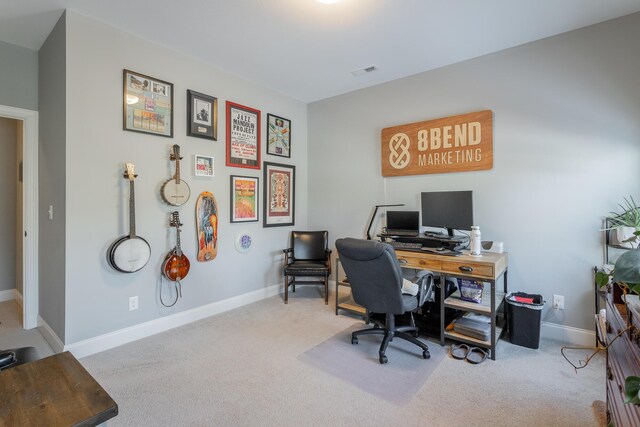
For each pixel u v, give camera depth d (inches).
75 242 92.8
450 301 102.9
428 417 68.1
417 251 108.4
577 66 100.7
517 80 111.1
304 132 172.1
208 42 109.0
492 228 116.6
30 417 35.0
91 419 35.3
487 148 116.2
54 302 99.7
